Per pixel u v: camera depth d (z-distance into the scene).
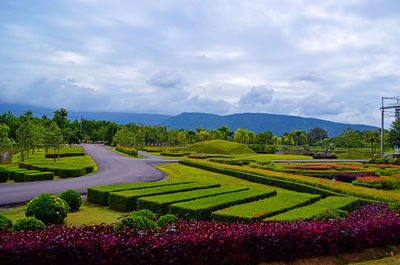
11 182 23.36
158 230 7.71
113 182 23.38
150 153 67.44
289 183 21.17
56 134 39.41
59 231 7.57
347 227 8.45
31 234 7.18
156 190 16.61
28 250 6.04
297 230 7.87
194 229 7.75
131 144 77.50
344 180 24.61
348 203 14.00
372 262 7.74
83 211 14.79
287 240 7.57
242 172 26.75
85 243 6.39
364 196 16.55
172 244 6.71
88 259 6.28
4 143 33.94
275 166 32.84
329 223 8.67
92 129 135.62
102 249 6.36
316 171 27.16
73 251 6.23
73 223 12.36
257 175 24.98
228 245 7.11
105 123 145.38
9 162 39.88
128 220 8.00
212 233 7.28
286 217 10.47
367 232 8.54
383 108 51.81
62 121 69.94
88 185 21.81
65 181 23.64
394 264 7.52
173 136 98.38
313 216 10.65
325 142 87.69
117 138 75.69
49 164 32.81
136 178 25.83
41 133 44.22
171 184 19.47
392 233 9.00
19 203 15.54
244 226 8.17
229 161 37.06
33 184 21.84
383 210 11.88
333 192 17.80
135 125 98.00
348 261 7.92
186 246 6.79
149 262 6.48
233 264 7.12
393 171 30.61
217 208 12.79
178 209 12.62
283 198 14.64
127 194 15.45
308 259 7.79
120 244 6.48
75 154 49.50
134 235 7.01
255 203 13.30
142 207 14.24
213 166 32.00
